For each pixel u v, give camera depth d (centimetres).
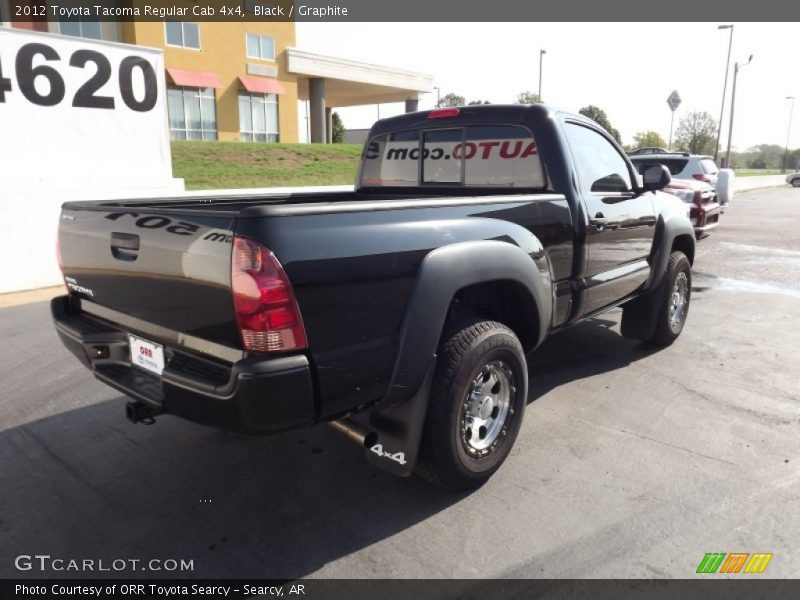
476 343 291
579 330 601
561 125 384
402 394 269
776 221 1605
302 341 230
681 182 1087
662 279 509
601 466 337
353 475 332
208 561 263
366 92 3794
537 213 344
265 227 221
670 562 257
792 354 527
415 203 276
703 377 472
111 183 889
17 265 783
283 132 3117
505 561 259
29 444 369
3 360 518
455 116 414
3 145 805
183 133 2727
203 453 357
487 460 312
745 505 297
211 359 246
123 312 288
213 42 2750
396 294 260
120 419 403
